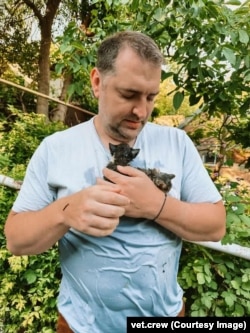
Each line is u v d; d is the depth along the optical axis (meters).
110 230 0.86
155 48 0.94
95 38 2.29
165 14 1.92
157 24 1.98
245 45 1.84
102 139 1.06
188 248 1.76
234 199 1.74
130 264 0.99
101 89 0.99
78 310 1.05
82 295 1.04
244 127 2.46
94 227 0.85
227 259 1.72
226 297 1.66
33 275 2.00
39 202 1.05
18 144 3.30
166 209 0.95
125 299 1.01
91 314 1.04
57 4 6.34
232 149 2.64
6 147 3.21
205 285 1.73
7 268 2.08
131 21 2.15
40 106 6.36
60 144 1.05
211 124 2.74
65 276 1.09
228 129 2.47
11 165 2.71
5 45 7.05
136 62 0.90
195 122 2.85
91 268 1.00
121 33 0.98
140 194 0.93
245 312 1.70
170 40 2.00
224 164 2.59
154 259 1.00
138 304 1.02
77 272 1.03
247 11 1.89
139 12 2.02
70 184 1.01
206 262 1.69
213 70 2.10
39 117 4.47
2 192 2.05
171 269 1.07
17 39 7.10
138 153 1.03
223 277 1.71
